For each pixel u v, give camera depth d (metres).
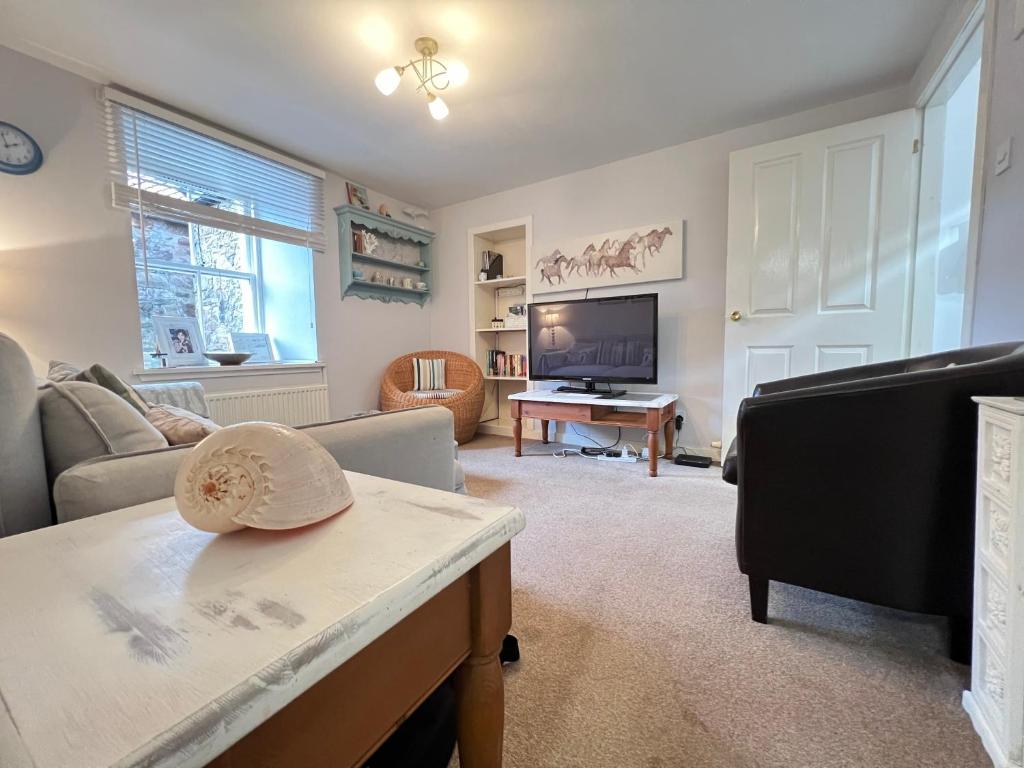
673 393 3.19
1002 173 1.39
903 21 1.88
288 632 0.34
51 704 0.28
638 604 1.34
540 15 1.81
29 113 2.06
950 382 0.98
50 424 0.79
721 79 2.27
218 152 2.73
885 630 1.20
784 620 1.25
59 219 2.16
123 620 0.36
